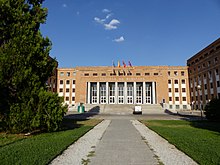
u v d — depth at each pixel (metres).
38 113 11.62
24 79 11.68
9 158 6.44
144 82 75.50
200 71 68.56
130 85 77.50
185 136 11.42
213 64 60.47
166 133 12.58
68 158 6.87
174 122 21.86
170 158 6.91
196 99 71.44
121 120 25.06
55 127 12.51
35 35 12.91
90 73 77.19
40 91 11.95
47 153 7.14
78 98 75.69
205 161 6.33
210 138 10.70
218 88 57.91
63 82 83.81
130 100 76.38
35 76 12.05
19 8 13.11
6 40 12.52
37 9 14.05
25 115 11.32
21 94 11.67
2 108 11.73
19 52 11.73
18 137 10.62
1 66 11.27
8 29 12.30
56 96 12.41
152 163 6.34
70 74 84.06
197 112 53.59
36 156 6.72
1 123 11.62
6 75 11.44
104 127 16.70
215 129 15.16
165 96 73.81
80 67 77.62
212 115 22.92
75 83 79.25
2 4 12.19
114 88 77.69
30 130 12.45
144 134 12.62
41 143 8.90
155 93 74.94
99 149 8.25
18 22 12.64
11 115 11.35
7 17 12.48
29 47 12.06
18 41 11.91
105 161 6.53
